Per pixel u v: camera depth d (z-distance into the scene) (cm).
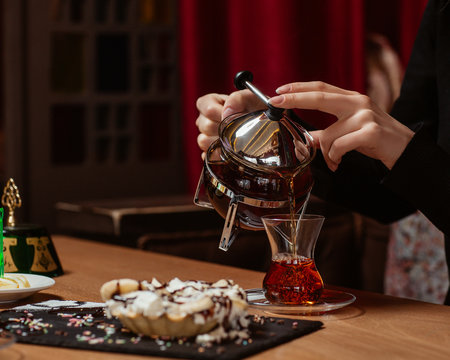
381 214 132
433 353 87
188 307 87
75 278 119
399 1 227
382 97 230
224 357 84
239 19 243
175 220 184
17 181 256
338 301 103
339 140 104
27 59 256
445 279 198
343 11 229
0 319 95
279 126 102
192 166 262
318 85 105
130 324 89
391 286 208
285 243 101
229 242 104
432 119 132
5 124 257
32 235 119
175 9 282
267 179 101
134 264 129
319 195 129
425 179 104
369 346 89
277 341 89
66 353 87
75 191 268
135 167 279
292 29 234
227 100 110
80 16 265
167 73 284
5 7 253
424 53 133
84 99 266
